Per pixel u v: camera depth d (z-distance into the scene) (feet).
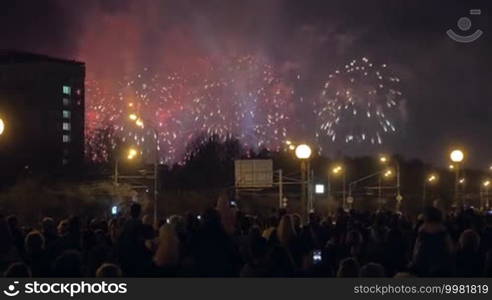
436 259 40.65
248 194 244.83
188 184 317.83
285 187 290.97
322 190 214.48
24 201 224.12
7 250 42.45
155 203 158.51
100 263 43.91
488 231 49.52
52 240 48.78
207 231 41.88
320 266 44.98
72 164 298.97
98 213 226.99
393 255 49.44
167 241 43.50
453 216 64.23
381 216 64.28
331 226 65.05
